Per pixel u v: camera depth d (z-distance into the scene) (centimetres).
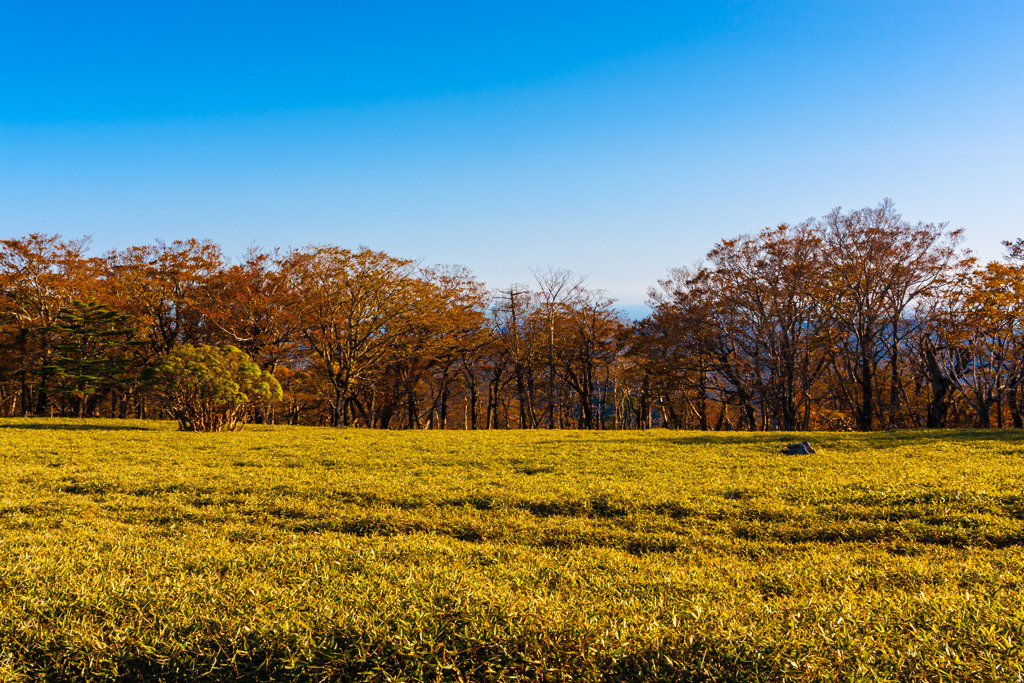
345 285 4297
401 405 5684
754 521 921
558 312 5100
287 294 4491
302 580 598
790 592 588
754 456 1783
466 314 4881
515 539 859
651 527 909
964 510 922
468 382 5706
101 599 514
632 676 397
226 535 858
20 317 4322
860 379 4169
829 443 2134
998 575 589
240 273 4553
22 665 427
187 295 4525
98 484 1233
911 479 1173
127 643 441
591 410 5341
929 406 3931
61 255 4422
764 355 4075
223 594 535
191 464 1617
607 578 622
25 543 759
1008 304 3369
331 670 410
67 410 5022
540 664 407
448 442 2386
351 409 5662
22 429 2802
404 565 666
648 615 474
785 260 3897
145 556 698
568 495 1098
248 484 1241
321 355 4609
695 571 665
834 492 1091
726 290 4172
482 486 1223
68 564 644
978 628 415
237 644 434
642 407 5500
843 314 3909
